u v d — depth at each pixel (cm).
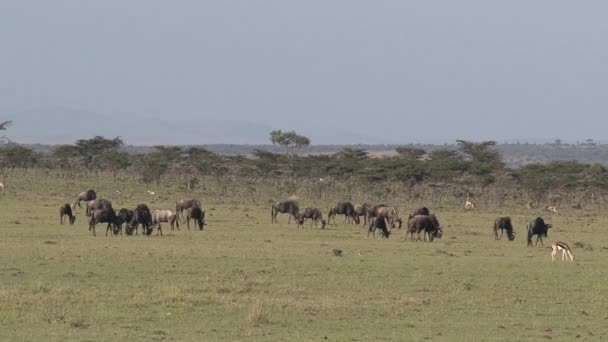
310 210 13938
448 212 19838
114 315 5441
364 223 14912
